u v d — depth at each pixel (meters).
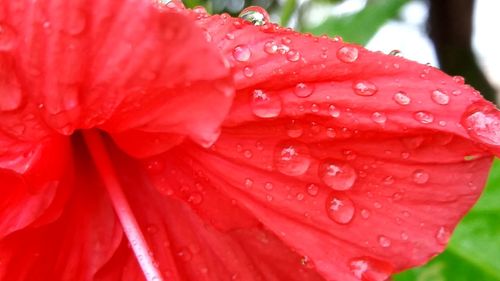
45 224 0.16
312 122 0.15
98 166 0.16
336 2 0.29
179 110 0.14
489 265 0.23
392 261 0.16
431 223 0.15
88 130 0.16
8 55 0.13
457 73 0.38
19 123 0.14
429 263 0.23
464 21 0.38
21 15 0.13
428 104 0.15
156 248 0.16
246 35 0.15
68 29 0.13
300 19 0.28
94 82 0.14
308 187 0.16
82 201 0.16
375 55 0.15
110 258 0.16
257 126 0.15
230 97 0.13
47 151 0.15
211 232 0.17
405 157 0.15
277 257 0.16
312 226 0.16
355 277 0.15
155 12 0.13
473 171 0.15
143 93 0.14
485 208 0.23
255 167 0.16
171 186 0.16
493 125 0.15
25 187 0.15
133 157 0.16
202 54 0.13
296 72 0.15
